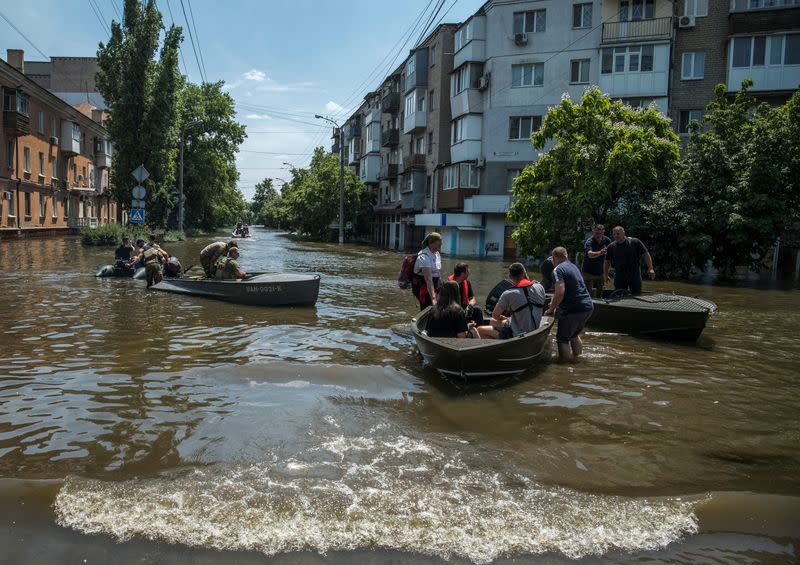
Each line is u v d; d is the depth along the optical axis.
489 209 32.81
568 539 3.51
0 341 8.29
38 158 36.84
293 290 12.08
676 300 9.72
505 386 6.59
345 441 4.89
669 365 7.68
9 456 4.49
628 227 20.95
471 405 5.90
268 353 7.86
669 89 29.20
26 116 33.22
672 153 20.86
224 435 4.96
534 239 22.39
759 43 27.23
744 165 20.30
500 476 4.31
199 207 53.94
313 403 5.84
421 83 41.03
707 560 3.33
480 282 18.02
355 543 3.42
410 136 44.81
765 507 3.89
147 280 14.12
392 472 4.33
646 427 5.36
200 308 11.54
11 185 32.94
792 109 20.28
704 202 20.70
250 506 3.78
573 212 21.23
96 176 50.12
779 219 19.80
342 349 8.22
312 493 3.97
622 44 29.59
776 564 3.30
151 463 4.40
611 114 21.42
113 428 5.09
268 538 3.44
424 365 7.37
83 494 3.90
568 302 7.77
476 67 34.03
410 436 5.04
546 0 31.59
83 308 11.26
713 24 28.48
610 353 8.34
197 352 7.84
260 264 24.14
